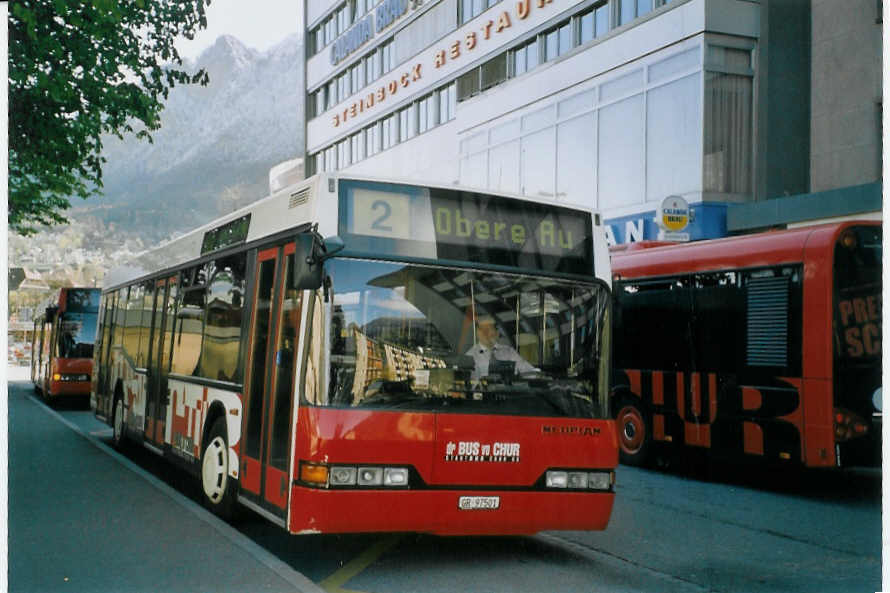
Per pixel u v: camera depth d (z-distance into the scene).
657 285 13.48
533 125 29.25
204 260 10.38
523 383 7.15
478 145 32.41
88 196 18.34
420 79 37.69
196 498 10.48
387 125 41.25
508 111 30.55
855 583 7.07
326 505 6.47
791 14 23.58
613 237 25.70
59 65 12.63
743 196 23.11
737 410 11.93
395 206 7.15
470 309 7.14
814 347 10.91
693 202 22.92
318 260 6.72
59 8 11.64
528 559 7.66
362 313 6.84
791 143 23.55
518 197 7.54
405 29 39.00
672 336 13.12
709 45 22.80
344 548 7.93
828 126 22.39
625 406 14.08
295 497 6.63
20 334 39.91
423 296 7.02
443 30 35.69
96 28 12.34
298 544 8.04
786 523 9.57
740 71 23.08
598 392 7.45
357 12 43.75
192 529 7.79
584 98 26.94
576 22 27.80
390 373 6.80
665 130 23.89
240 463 8.23
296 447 6.70
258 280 8.32
